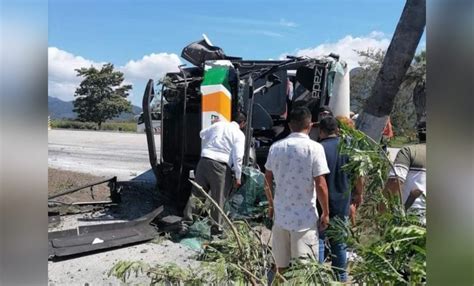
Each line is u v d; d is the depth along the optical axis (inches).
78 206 278.4
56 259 188.5
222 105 243.3
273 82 297.7
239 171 226.5
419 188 106.5
